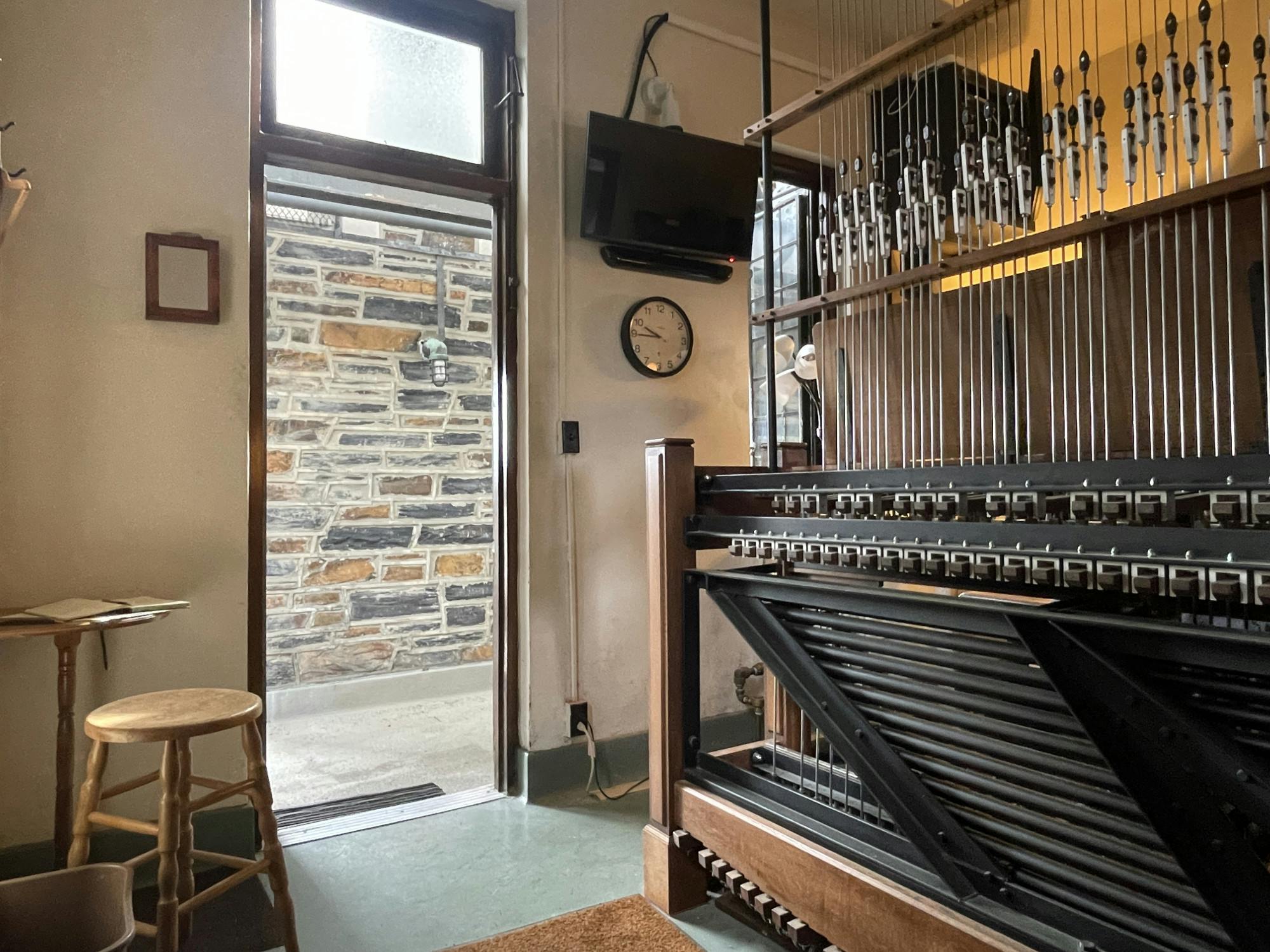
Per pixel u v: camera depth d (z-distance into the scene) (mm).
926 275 1565
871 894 1457
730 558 3283
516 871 2213
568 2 2889
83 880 1341
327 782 3006
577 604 2850
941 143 2668
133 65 2184
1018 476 1271
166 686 2182
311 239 4184
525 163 2799
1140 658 1123
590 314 2918
